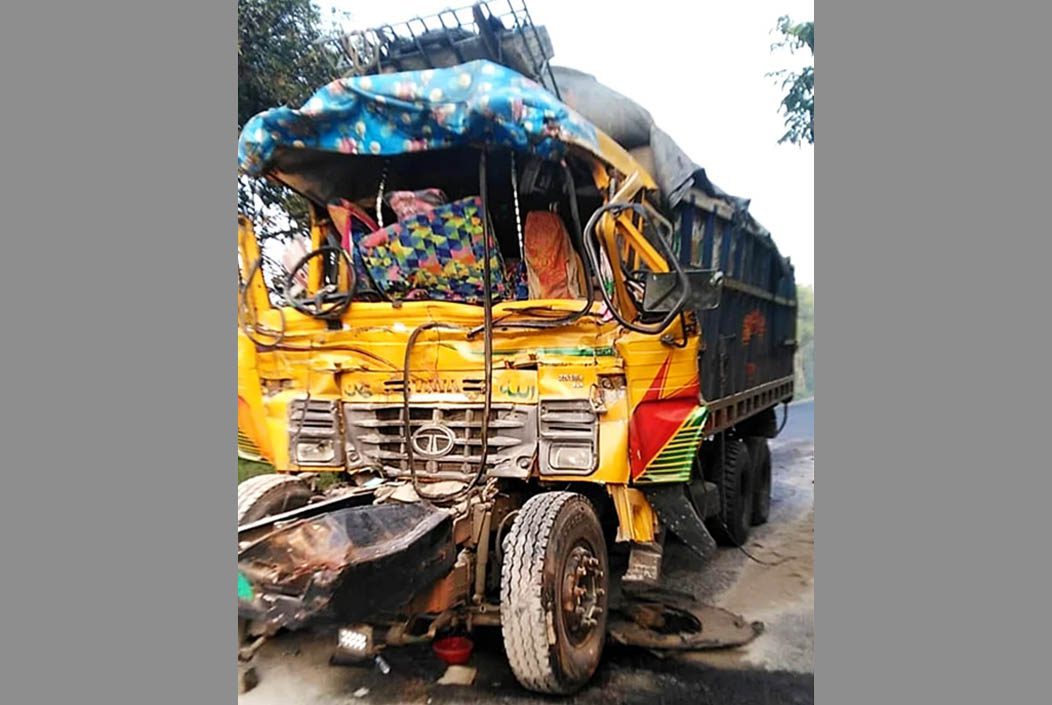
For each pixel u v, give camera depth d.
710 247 6.39
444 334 4.95
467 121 4.47
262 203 6.00
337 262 5.83
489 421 4.86
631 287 4.83
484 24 5.84
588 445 4.68
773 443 9.29
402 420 5.07
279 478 5.27
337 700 4.44
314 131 4.85
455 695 4.46
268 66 7.04
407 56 6.11
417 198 4.77
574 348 4.73
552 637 4.16
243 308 5.38
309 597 3.65
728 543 6.89
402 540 3.98
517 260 5.63
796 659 4.81
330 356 5.20
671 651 4.92
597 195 5.32
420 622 4.52
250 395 5.40
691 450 4.66
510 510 4.91
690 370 4.71
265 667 4.79
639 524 4.81
